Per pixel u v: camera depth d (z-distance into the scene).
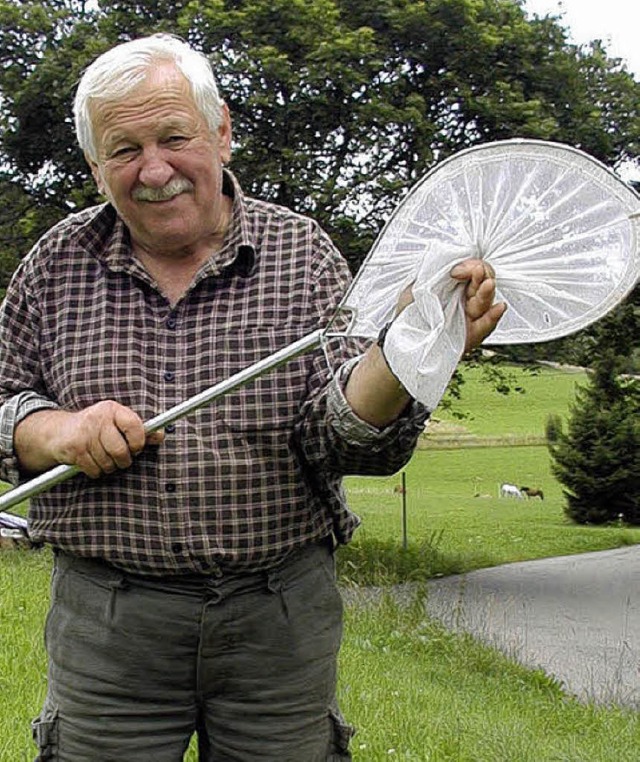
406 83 15.24
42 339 2.55
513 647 10.44
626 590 15.45
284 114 14.47
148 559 2.39
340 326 2.42
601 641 11.30
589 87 16.56
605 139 15.66
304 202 14.87
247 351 2.42
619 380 20.91
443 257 2.05
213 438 2.38
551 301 2.18
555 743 6.29
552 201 2.17
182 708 2.49
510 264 2.18
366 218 14.89
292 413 2.39
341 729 2.60
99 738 2.46
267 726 2.49
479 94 15.22
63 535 2.44
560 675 9.49
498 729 6.06
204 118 2.35
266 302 2.44
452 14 14.92
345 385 2.25
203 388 2.41
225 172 2.54
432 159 14.46
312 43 14.62
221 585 2.42
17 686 5.64
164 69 2.31
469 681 8.45
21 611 7.97
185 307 2.46
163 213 2.33
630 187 2.13
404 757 5.15
